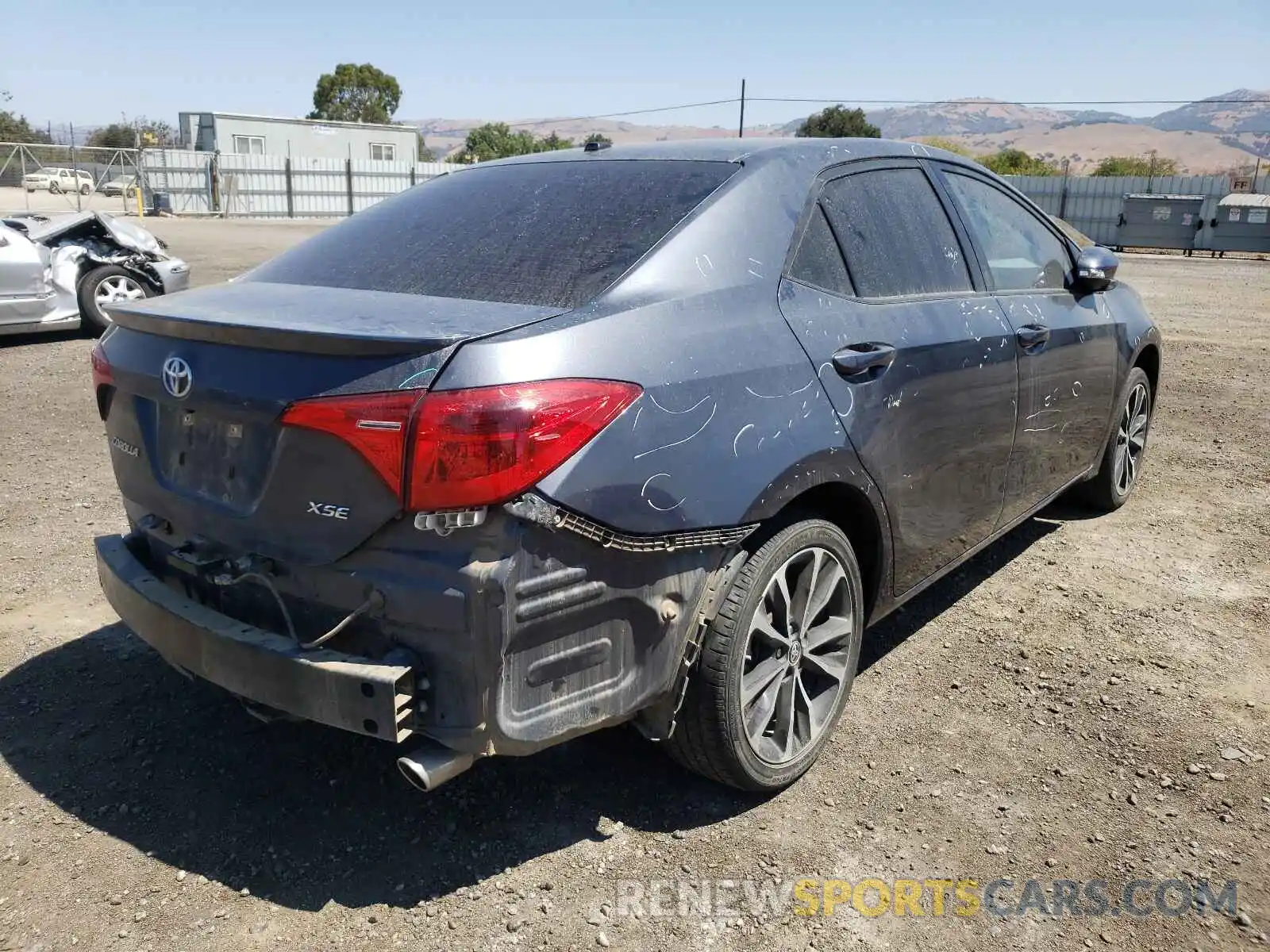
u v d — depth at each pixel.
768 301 2.78
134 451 2.81
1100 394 4.57
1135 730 3.26
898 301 3.24
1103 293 4.71
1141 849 2.69
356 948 2.31
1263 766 3.05
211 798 2.84
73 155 37.88
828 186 3.16
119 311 2.76
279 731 3.19
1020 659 3.74
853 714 3.35
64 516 5.01
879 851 2.68
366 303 2.56
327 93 82.44
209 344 2.51
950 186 3.77
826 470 2.79
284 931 2.36
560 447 2.19
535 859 2.62
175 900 2.45
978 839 2.72
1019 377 3.74
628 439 2.31
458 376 2.15
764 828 2.76
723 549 2.58
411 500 2.13
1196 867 2.62
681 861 2.62
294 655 2.30
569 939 2.35
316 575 2.31
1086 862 2.64
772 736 2.89
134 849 2.63
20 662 3.56
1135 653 3.79
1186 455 6.53
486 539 2.15
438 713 2.22
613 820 2.78
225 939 2.33
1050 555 4.79
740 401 2.57
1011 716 3.34
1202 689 3.53
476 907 2.45
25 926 2.35
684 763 2.81
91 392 7.73
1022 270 4.07
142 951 2.29
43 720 3.21
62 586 4.19
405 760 2.21
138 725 3.20
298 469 2.29
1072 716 3.34
